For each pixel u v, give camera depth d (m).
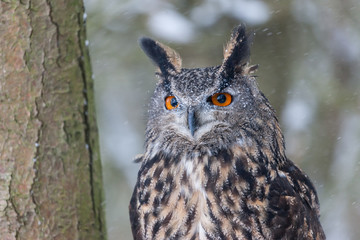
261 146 9.61
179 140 9.65
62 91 6.45
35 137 6.38
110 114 17.83
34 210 6.42
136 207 9.80
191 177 9.39
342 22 16.92
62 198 6.52
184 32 16.36
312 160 15.99
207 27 16.44
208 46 16.28
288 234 9.12
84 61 6.59
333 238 15.24
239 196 9.17
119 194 17.05
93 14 16.44
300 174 10.45
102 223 6.85
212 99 9.66
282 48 16.50
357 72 16.66
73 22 6.48
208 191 9.21
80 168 6.60
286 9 16.56
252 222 9.05
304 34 16.72
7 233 6.40
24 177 6.39
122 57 16.73
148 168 9.93
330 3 16.97
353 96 16.47
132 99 17.34
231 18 16.48
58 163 6.48
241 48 9.94
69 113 6.50
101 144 17.72
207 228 9.06
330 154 16.02
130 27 16.58
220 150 9.56
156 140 10.08
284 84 16.38
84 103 6.59
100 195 6.83
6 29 6.26
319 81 16.56
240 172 9.36
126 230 16.70
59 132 6.46
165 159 9.79
